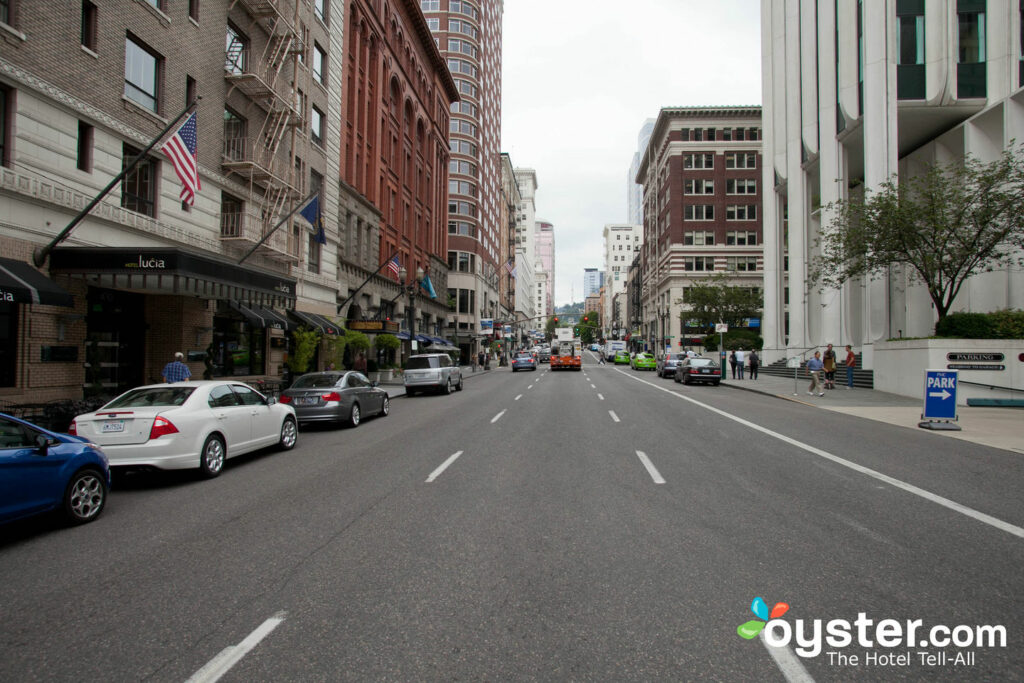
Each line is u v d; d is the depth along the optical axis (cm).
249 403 1056
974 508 673
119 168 1509
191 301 1816
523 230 16125
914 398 2070
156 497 787
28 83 1230
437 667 342
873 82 2636
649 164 8750
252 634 385
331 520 647
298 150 2491
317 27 2680
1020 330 1928
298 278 2522
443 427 1433
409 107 4581
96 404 1193
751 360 3234
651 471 885
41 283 1155
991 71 2483
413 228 4628
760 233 6644
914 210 2009
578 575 479
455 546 554
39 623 406
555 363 4972
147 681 332
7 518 575
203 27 1856
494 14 9306
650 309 8631
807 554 523
